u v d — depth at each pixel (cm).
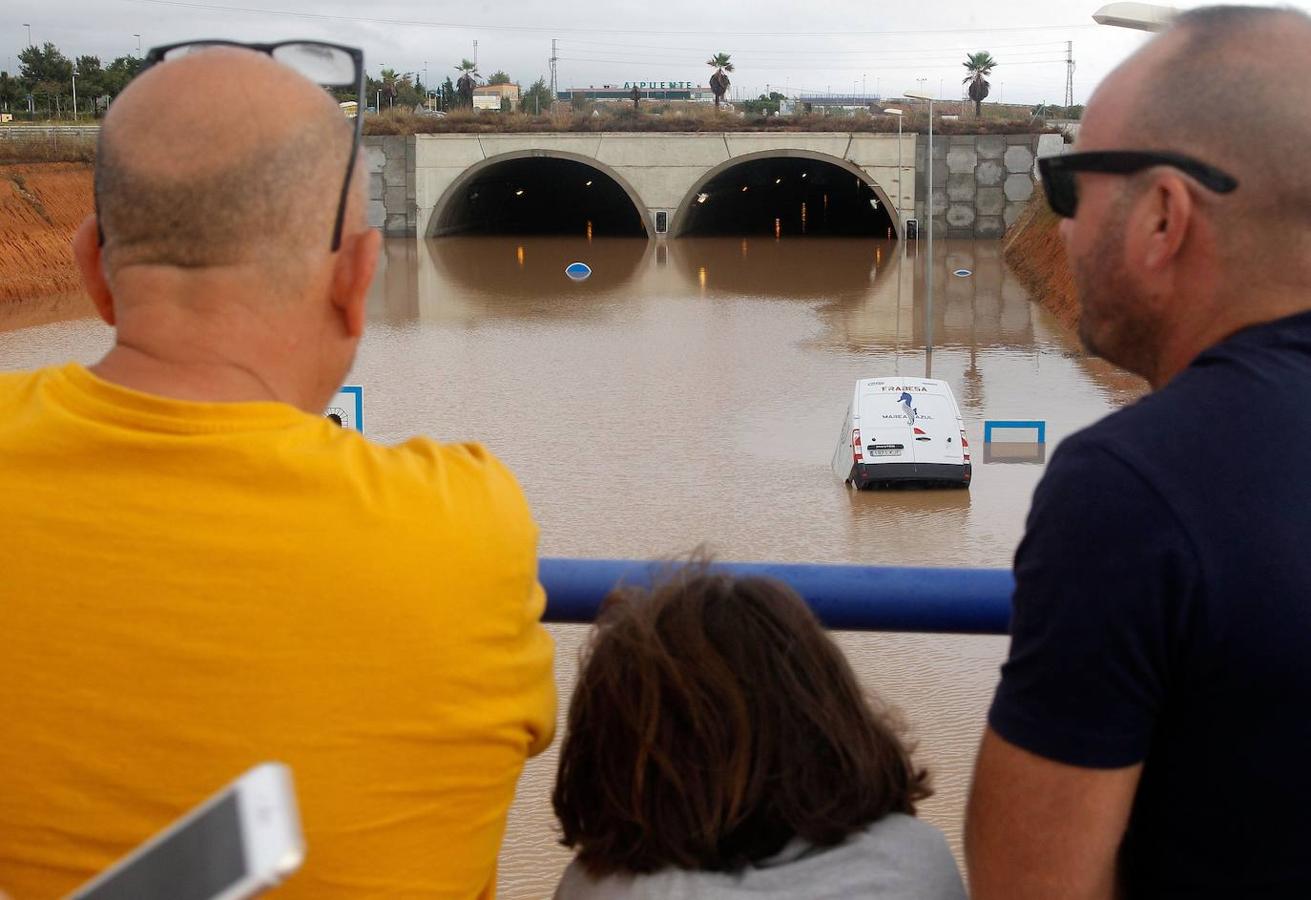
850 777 176
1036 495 168
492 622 161
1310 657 154
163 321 164
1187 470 157
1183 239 176
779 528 1989
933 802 916
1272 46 172
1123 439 161
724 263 6078
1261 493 156
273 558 152
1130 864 177
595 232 7838
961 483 2148
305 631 152
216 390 164
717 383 3153
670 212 6975
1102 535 157
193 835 80
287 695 152
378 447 166
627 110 7425
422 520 157
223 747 151
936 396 2227
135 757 151
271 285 166
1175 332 183
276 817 79
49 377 168
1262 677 155
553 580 221
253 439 157
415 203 7038
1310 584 153
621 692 176
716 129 6844
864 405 2214
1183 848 167
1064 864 163
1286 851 161
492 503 164
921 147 6644
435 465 165
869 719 182
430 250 6650
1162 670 158
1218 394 164
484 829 168
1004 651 1245
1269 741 157
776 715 174
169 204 161
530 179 8275
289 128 165
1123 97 180
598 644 183
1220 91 171
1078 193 187
